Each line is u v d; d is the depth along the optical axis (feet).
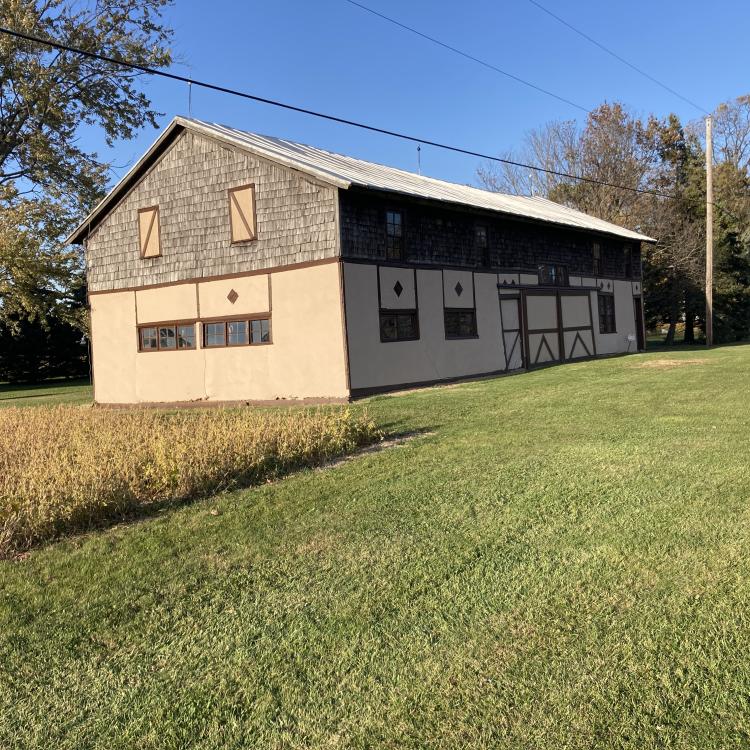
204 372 54.13
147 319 57.31
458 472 21.04
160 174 55.98
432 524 16.05
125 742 8.55
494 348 62.13
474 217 60.90
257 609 12.04
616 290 84.79
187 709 9.14
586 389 41.78
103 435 27.32
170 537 16.48
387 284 50.83
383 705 8.88
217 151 52.54
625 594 11.50
